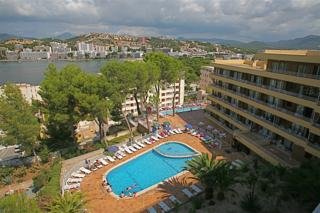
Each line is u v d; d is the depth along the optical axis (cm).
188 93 9438
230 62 5212
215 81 5219
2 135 3716
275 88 3516
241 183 2553
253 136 3900
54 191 2795
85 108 3809
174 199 2648
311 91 3009
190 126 5031
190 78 9756
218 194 2573
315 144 2848
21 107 3547
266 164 3397
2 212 1820
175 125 5284
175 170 3541
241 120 4472
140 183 3219
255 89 3853
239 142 3947
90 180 3206
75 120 3859
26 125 3459
